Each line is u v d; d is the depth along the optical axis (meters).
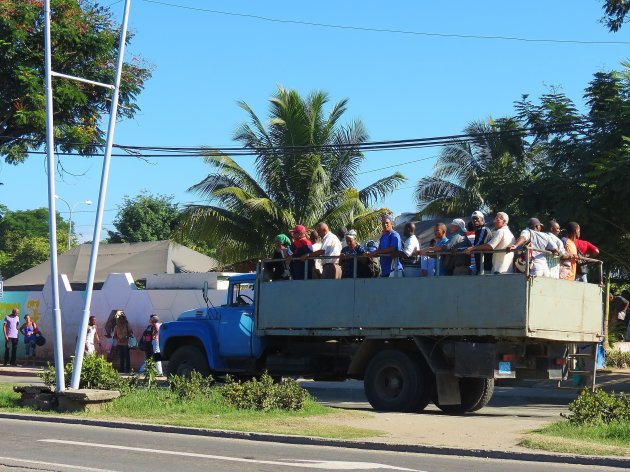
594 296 17.78
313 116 36.62
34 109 26.16
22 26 26.08
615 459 10.71
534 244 16.39
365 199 37.88
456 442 12.50
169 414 15.38
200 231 36.50
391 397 17.62
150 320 28.66
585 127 24.06
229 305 20.30
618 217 23.17
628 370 27.11
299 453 11.66
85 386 17.25
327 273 18.52
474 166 40.25
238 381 18.88
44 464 10.33
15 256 82.12
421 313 16.98
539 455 11.23
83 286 41.81
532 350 17.00
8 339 34.69
